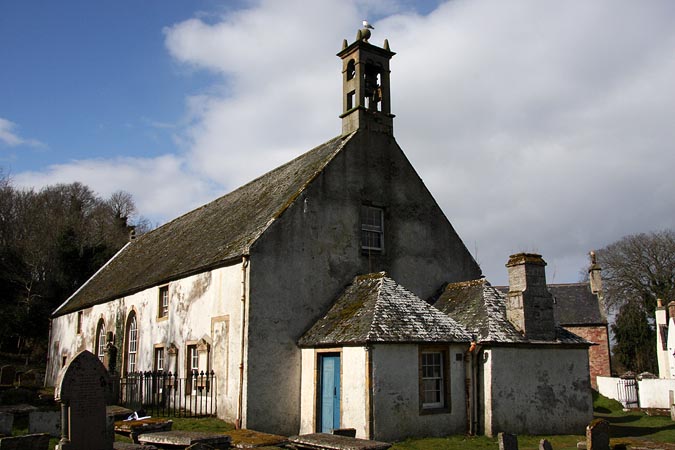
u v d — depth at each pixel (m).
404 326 17.09
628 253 55.38
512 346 18.06
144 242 36.69
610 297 55.28
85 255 50.12
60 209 65.00
